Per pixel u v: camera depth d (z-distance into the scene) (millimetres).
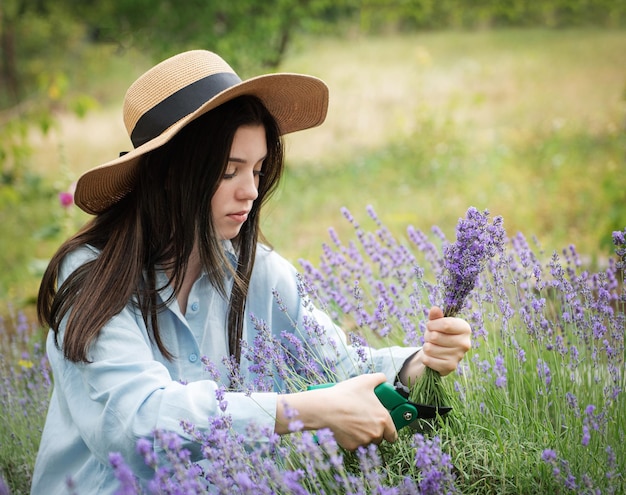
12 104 13242
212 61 1933
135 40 8398
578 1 16203
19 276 5414
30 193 7629
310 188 7348
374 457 1538
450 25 18656
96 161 9758
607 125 8500
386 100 11258
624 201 4734
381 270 2666
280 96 2037
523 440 1861
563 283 2100
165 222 1896
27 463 2434
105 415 1724
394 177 7457
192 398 1679
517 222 5535
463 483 1772
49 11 14609
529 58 13359
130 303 1905
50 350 1966
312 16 8852
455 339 1777
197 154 1820
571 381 1995
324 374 2107
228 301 2055
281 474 1591
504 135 8539
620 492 1680
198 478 1659
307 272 2574
